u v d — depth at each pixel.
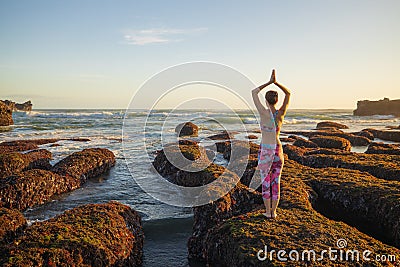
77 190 15.22
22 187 12.58
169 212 12.12
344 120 69.94
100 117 61.81
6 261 5.91
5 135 34.84
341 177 11.80
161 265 8.43
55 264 6.20
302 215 8.15
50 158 20.50
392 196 9.03
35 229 7.32
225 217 9.62
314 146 26.67
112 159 20.09
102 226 7.87
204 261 8.35
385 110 87.69
